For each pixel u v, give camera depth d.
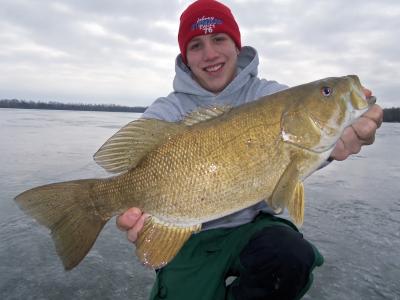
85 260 1.26
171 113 0.90
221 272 0.78
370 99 0.67
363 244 1.36
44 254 1.28
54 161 2.92
